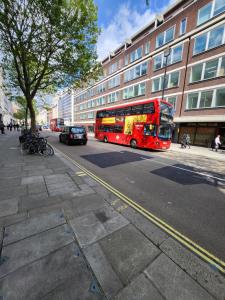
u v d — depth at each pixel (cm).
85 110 4719
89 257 209
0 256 203
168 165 802
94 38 1039
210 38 1627
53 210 323
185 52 1858
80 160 827
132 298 160
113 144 1728
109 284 173
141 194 435
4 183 455
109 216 312
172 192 459
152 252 224
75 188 437
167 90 2080
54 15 806
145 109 1329
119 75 3023
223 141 1608
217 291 171
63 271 186
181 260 212
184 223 308
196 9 1725
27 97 1056
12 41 829
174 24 1952
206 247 244
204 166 825
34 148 879
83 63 1059
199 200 413
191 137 1908
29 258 202
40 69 1164
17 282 171
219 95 1574
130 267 196
